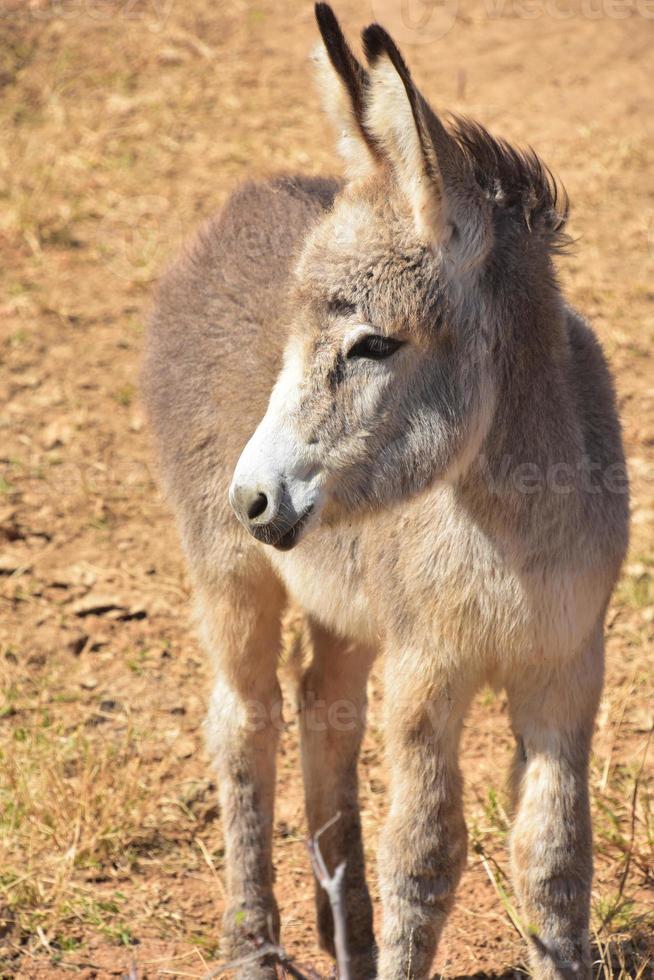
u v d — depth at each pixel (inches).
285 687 658.8
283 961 403.5
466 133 406.0
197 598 529.7
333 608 480.4
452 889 426.9
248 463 386.3
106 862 544.1
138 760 581.0
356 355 383.2
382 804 585.9
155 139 1191.6
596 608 417.1
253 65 1328.7
